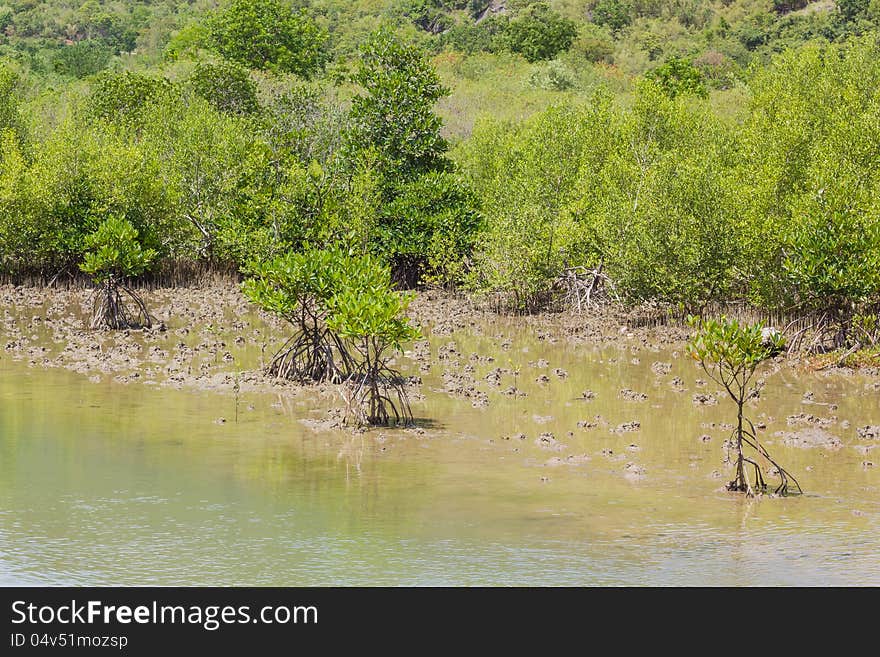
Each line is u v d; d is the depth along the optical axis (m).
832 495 13.11
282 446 15.29
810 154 28.73
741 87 66.25
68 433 15.88
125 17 155.25
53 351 23.38
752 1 131.75
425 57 38.31
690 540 11.44
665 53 112.62
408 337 16.67
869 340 23.36
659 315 28.66
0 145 39.72
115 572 10.50
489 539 11.42
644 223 28.58
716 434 16.36
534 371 21.86
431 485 13.41
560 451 15.21
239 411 17.50
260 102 57.38
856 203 24.28
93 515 12.11
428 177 36.12
